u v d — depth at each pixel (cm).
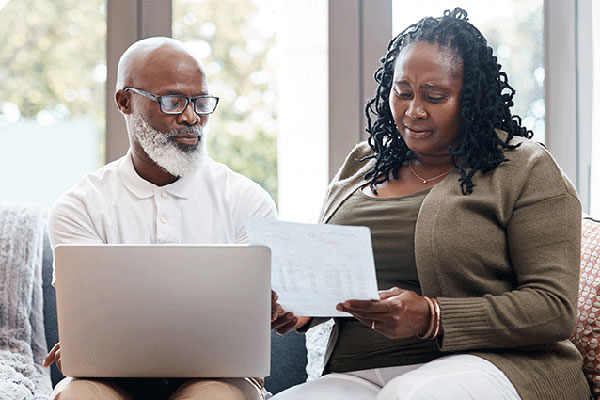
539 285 152
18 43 253
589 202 253
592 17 250
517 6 254
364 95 253
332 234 132
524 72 255
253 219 136
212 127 260
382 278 169
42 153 254
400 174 181
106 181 198
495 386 141
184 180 197
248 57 260
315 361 208
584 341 182
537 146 167
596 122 248
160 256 142
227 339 143
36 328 214
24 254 217
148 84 188
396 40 183
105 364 145
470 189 163
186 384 148
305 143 256
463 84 167
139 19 253
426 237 160
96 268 142
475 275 160
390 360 162
